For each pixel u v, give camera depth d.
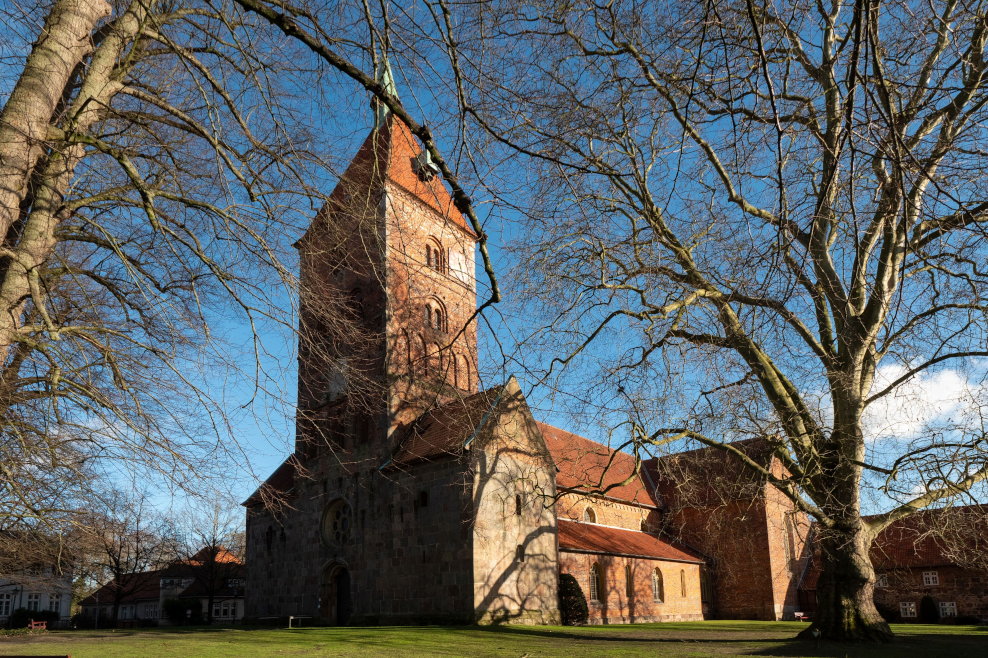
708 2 6.73
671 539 50.03
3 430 11.06
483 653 16.95
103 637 25.30
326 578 34.81
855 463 18.30
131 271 9.79
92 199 11.22
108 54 10.38
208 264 10.25
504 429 32.59
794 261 8.77
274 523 39.12
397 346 34.59
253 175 10.14
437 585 29.86
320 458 37.03
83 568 23.80
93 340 10.29
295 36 6.33
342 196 10.89
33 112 8.80
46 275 12.73
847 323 16.98
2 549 16.88
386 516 32.78
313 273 11.89
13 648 18.91
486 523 29.94
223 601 69.00
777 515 48.09
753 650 17.91
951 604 43.94
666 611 41.97
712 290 18.06
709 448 22.78
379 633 24.44
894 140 5.86
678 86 9.84
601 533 41.28
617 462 51.75
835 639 19.73
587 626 31.89
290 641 21.00
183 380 9.92
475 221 6.96
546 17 8.73
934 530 18.03
